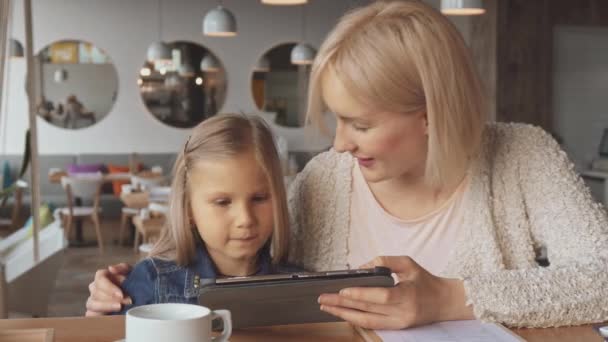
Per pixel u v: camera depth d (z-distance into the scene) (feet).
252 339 3.64
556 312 3.92
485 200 4.77
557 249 4.53
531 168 4.78
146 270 4.61
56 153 37.27
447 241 4.85
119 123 37.73
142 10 37.52
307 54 35.86
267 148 4.66
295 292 3.75
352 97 4.04
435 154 4.19
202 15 37.93
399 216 4.98
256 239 4.70
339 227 5.15
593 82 34.78
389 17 4.13
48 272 13.00
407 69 4.04
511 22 32.94
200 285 3.72
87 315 4.49
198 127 4.77
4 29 8.36
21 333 3.41
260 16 38.50
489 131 4.91
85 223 33.32
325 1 38.60
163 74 37.99
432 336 3.65
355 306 3.73
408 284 3.83
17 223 30.94
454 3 21.35
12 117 36.35
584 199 4.61
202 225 4.66
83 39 37.24
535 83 33.32
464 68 4.23
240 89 38.75
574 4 33.83
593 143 35.09
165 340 2.91
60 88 37.40
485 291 3.90
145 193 27.40
